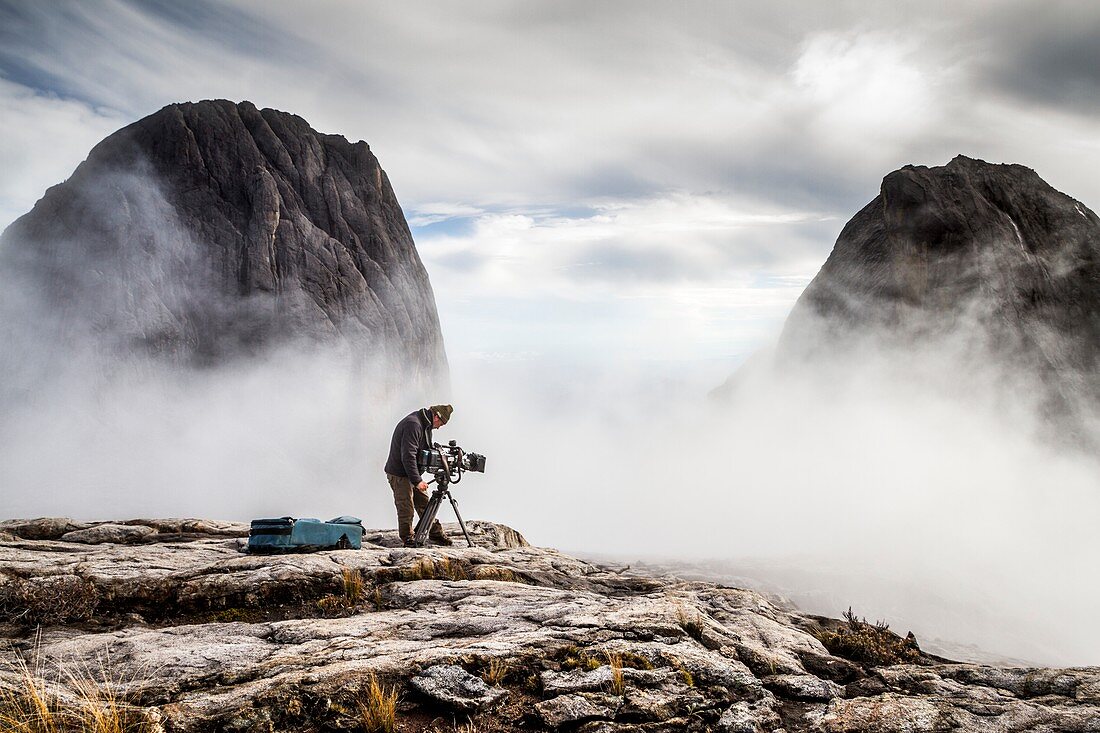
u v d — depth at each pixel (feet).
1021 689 17.98
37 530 38.37
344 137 296.10
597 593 31.30
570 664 18.12
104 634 21.33
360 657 18.08
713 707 16.62
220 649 19.34
